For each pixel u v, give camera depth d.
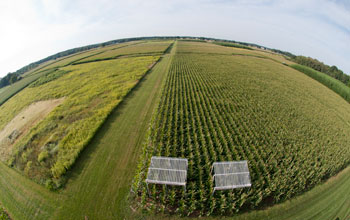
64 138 19.42
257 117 23.28
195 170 14.28
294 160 16.14
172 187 12.69
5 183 15.73
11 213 13.01
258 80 40.31
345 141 20.19
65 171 15.05
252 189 12.26
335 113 28.28
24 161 17.48
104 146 18.50
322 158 16.33
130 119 23.69
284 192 12.90
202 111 23.55
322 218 12.09
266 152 16.91
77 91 35.09
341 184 14.92
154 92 32.62
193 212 11.67
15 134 23.52
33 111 30.33
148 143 17.81
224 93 31.38
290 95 32.84
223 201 11.57
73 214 12.02
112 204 12.33
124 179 14.32
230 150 17.22
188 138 18.00
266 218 11.66
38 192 14.07
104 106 27.08
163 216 11.39
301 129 21.59
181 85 34.41
